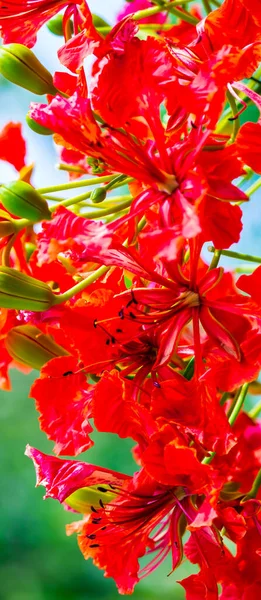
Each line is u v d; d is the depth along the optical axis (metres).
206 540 0.51
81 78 0.47
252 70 0.47
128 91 0.47
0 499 1.37
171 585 1.20
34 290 0.51
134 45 0.47
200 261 0.51
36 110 0.48
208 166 0.47
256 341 0.49
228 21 0.48
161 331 0.50
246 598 0.51
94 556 0.54
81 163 0.58
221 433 0.49
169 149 0.47
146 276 0.49
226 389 0.49
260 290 0.48
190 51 0.48
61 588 1.31
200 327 0.53
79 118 0.47
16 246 0.55
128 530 0.53
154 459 0.49
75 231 0.47
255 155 0.47
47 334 0.55
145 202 0.47
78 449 0.52
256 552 0.51
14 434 1.41
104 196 0.51
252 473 0.53
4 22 0.54
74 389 0.53
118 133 0.47
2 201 0.51
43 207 0.52
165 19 0.62
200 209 0.45
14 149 0.58
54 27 0.57
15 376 1.45
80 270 0.53
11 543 1.35
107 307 0.51
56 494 0.52
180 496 0.52
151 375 0.51
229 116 0.53
